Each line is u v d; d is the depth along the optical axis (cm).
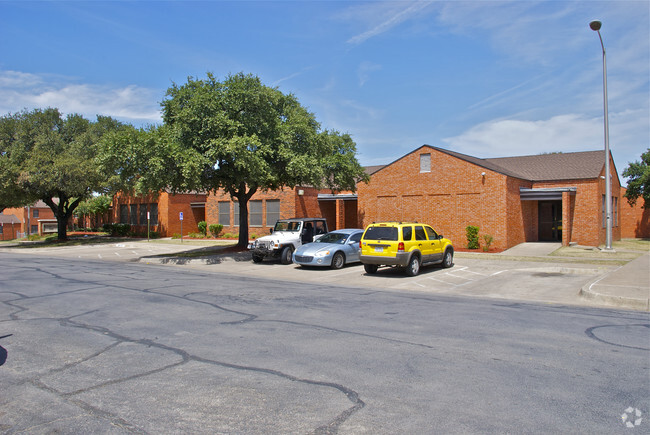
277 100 2175
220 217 3766
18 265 1953
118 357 611
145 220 4378
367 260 1521
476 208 2431
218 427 402
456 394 473
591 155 2942
